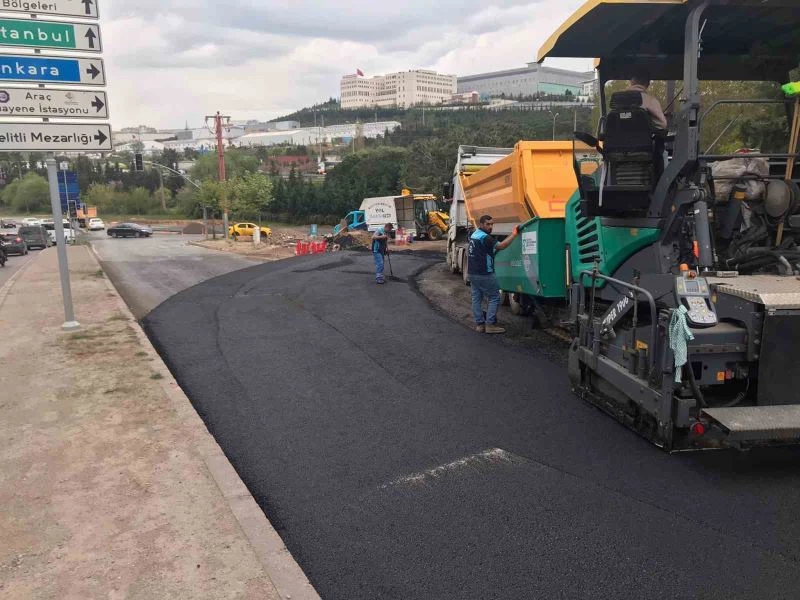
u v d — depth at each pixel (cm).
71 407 544
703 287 409
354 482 419
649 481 409
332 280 1512
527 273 846
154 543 322
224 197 3966
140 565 303
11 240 3438
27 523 344
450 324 939
